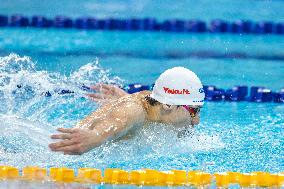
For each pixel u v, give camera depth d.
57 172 13.17
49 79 20.73
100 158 14.66
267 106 21.33
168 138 15.34
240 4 30.98
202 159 14.98
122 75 23.38
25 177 13.07
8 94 19.30
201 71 24.36
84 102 19.58
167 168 14.20
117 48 26.69
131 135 14.96
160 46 27.12
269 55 26.44
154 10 30.00
